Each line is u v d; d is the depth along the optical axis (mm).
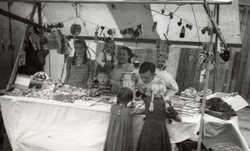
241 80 7398
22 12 5125
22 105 3721
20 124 3717
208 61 3070
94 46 5895
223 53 4641
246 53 7281
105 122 3422
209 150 3840
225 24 4305
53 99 3756
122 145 3092
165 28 4984
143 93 3889
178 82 6910
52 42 4770
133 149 3359
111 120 3199
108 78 4336
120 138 3100
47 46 4793
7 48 4574
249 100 7438
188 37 5129
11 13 4527
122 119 3121
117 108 3186
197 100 4051
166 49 4473
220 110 3373
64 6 4832
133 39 5648
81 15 5051
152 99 3113
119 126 3117
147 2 2939
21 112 3732
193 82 6797
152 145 2977
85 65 4512
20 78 4246
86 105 3516
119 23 5016
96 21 5148
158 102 3094
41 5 5039
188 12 4191
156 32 5180
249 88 7379
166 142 3055
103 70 4246
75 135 3525
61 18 5285
